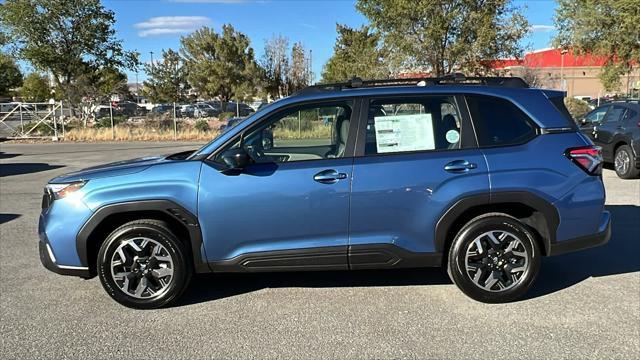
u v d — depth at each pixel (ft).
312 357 11.79
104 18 98.32
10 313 14.47
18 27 92.79
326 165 14.10
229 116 107.65
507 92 14.88
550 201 14.21
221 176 14.08
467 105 14.61
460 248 14.32
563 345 12.14
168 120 93.76
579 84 246.68
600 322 13.32
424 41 67.21
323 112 14.74
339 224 14.12
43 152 64.80
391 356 11.76
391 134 14.42
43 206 15.17
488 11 66.80
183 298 15.49
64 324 13.74
